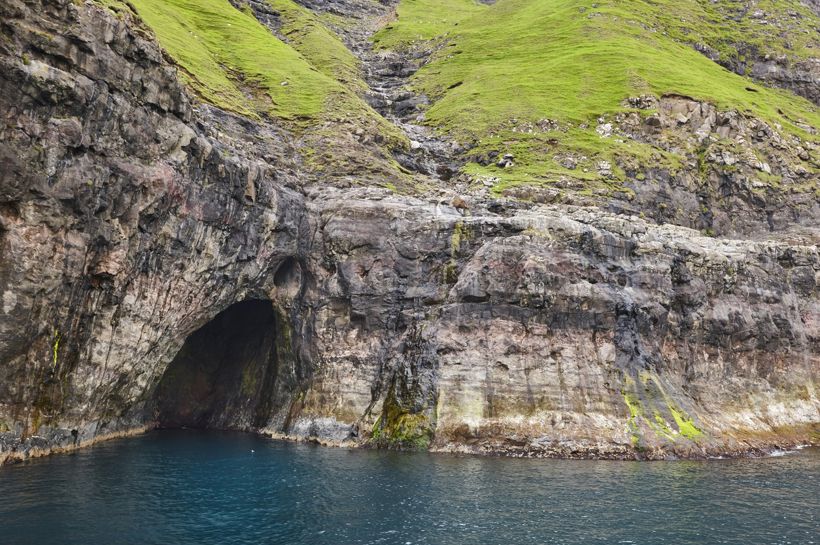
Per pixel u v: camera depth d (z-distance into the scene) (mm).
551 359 55094
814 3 155125
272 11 126375
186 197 47375
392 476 43375
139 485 39094
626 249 61312
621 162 83688
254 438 57062
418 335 56375
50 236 38219
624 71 100688
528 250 56969
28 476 38125
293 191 60375
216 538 31234
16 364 38594
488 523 34344
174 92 46594
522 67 108625
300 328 59750
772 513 37594
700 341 62719
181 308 50375
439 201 64125
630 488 42000
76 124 38750
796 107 112312
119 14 51500
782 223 85938
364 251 59000
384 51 126812
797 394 66500
